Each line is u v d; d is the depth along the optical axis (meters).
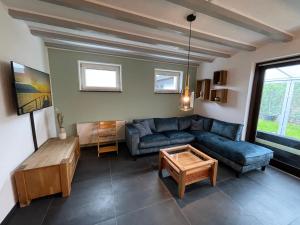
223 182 2.23
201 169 2.03
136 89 3.70
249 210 1.70
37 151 2.12
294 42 2.26
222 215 1.62
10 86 1.67
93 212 1.63
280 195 1.96
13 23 1.76
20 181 1.64
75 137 2.74
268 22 1.88
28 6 1.65
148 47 3.00
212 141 2.92
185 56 3.48
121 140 3.70
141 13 1.74
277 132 2.94
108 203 1.76
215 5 1.51
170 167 2.14
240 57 3.12
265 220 1.57
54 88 3.02
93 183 2.15
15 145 1.71
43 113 2.55
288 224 1.53
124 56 3.41
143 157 3.02
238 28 2.11
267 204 1.80
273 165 2.73
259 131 3.08
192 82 4.38
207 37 2.26
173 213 1.64
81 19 1.94
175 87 4.24
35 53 2.37
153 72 3.82
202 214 1.63
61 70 3.02
